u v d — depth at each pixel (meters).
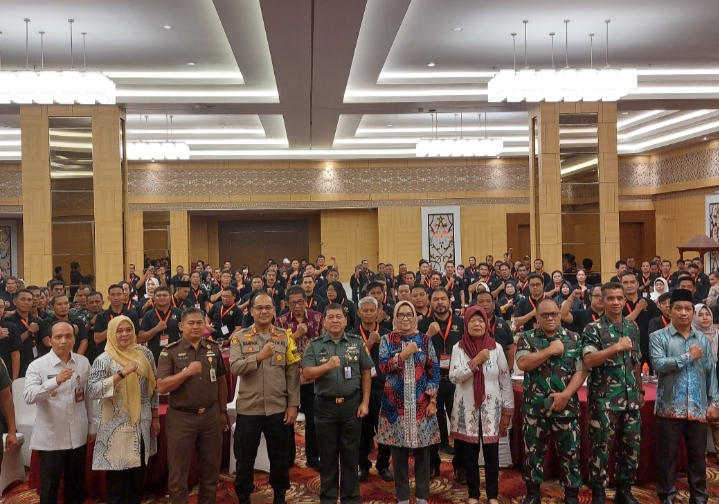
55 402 4.88
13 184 18.89
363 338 5.77
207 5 8.26
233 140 18.28
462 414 5.05
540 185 12.17
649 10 8.78
